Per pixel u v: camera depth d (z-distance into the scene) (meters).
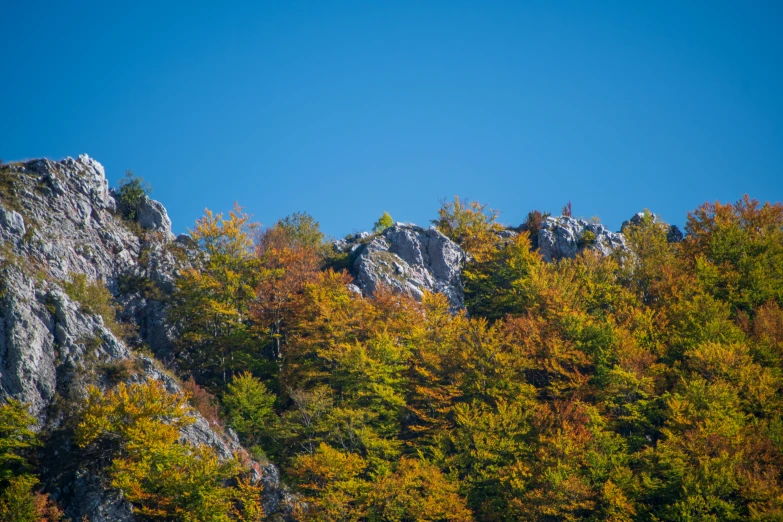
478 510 75.00
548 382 89.19
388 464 77.44
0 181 92.38
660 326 92.88
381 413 83.75
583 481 72.50
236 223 103.12
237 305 97.25
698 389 77.88
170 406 71.81
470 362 86.81
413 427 81.19
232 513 71.00
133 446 67.94
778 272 102.50
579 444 74.94
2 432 68.12
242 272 99.94
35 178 95.50
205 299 93.81
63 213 94.44
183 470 69.88
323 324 89.94
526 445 77.62
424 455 81.06
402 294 99.31
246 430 80.94
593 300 100.69
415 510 71.38
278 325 96.31
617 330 89.94
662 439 79.44
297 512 71.62
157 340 93.38
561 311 93.44
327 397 83.56
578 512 73.19
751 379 79.81
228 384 84.44
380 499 72.06
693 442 72.69
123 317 93.00
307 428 80.00
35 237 87.25
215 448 75.19
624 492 71.50
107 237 97.62
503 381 84.94
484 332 89.69
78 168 100.12
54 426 71.69
